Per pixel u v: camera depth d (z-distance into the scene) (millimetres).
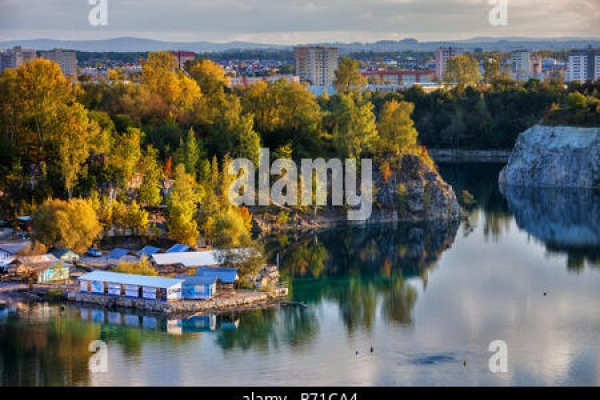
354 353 174250
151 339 182875
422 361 170125
